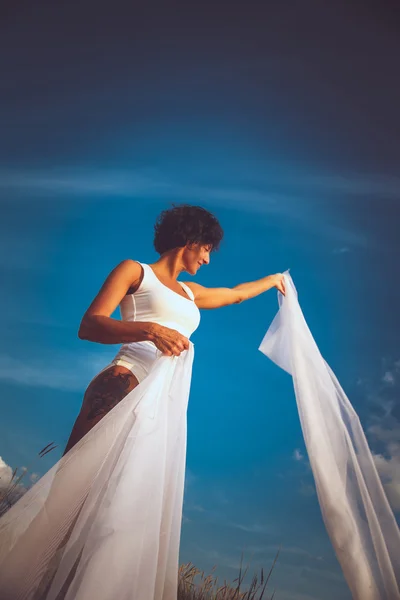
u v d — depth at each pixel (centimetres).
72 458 194
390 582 216
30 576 179
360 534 225
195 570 314
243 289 282
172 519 206
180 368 220
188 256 257
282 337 286
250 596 275
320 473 234
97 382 218
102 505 184
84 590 169
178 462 210
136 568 177
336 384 255
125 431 198
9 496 230
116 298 226
